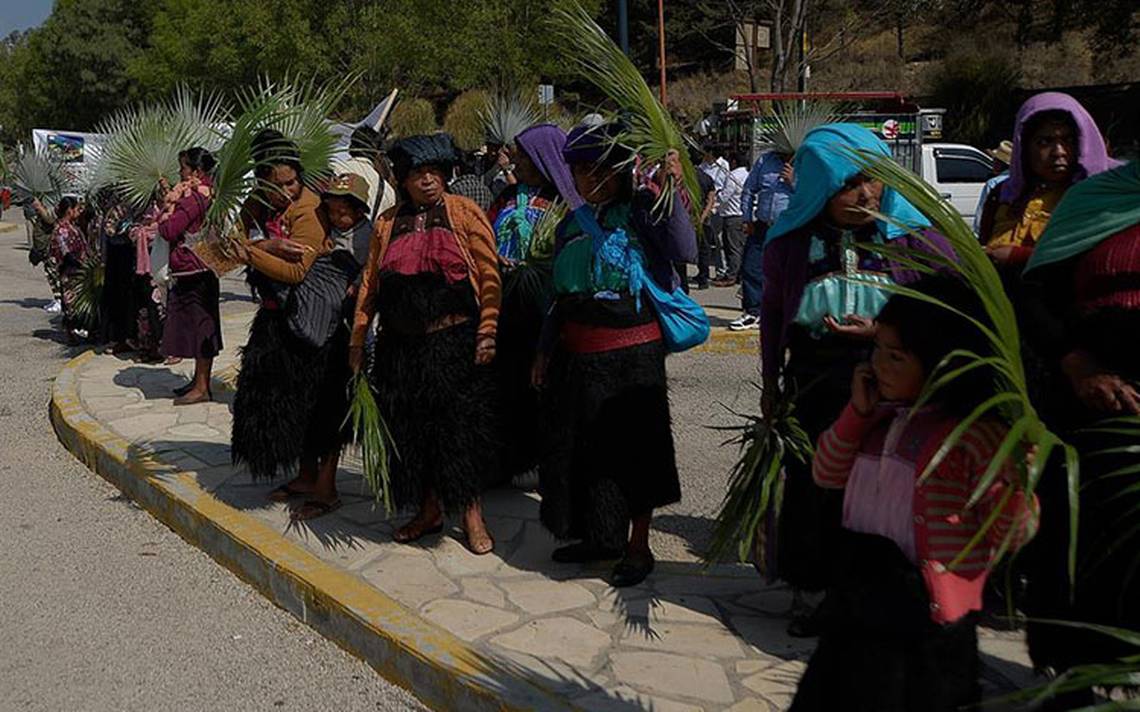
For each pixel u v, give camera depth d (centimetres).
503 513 588
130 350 1072
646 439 477
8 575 557
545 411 493
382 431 517
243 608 516
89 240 1136
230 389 900
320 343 555
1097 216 332
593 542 480
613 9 3338
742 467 415
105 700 431
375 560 520
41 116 5853
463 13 2662
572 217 480
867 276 384
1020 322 357
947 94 2670
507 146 864
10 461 763
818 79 3262
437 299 499
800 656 422
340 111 2414
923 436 286
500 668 411
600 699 387
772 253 408
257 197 562
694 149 629
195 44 3228
